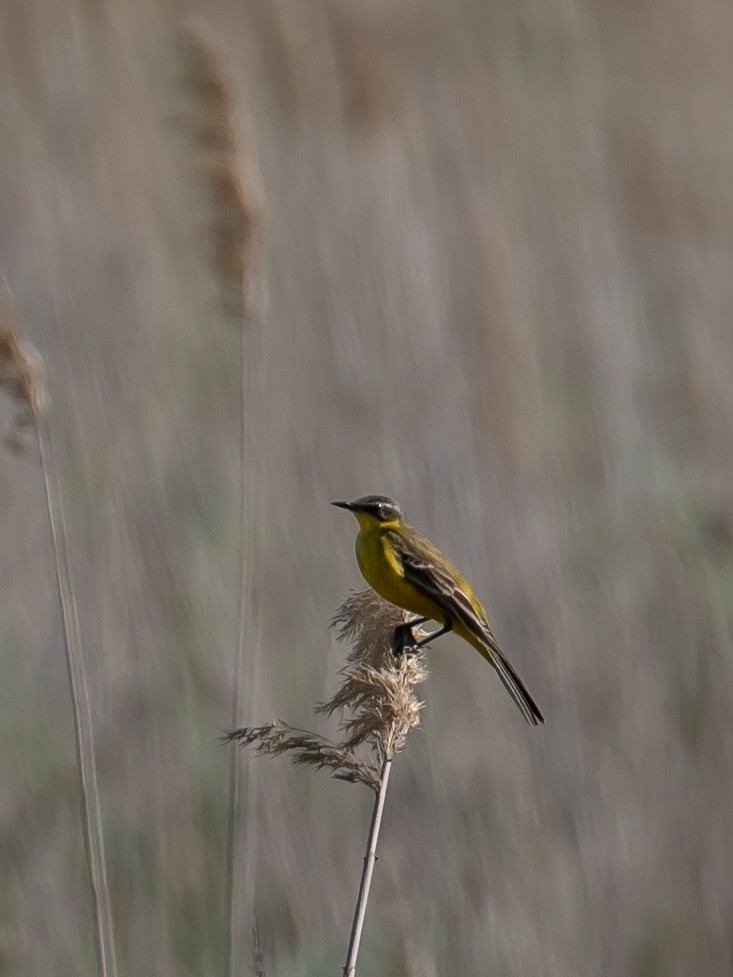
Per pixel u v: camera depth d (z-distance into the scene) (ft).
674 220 66.54
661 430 50.57
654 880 36.52
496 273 56.85
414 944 33.09
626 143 73.00
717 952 35.42
